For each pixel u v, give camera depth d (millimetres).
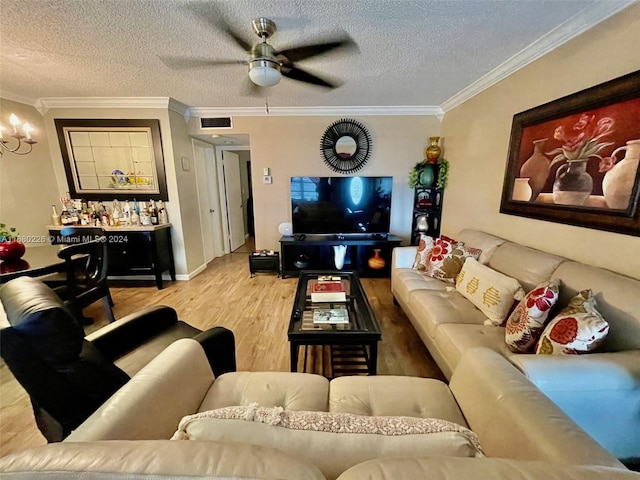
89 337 1437
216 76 2625
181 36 1911
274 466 469
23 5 1561
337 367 2029
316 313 1886
